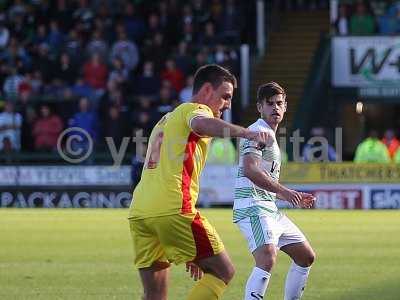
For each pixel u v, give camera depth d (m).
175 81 72.00
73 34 77.06
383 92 73.94
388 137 68.88
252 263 34.50
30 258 36.00
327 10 81.31
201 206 63.50
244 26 77.62
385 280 30.62
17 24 79.94
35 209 61.47
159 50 74.44
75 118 67.56
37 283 30.00
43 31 78.12
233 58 72.12
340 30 74.94
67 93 71.62
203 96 19.95
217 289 19.78
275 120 23.73
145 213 19.80
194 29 76.69
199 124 18.64
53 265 34.03
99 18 78.69
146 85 72.62
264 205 23.67
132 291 28.48
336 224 49.31
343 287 29.31
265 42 79.81
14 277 31.23
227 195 63.34
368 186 63.56
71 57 74.75
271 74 77.69
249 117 73.12
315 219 52.25
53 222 49.91
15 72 75.31
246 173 22.83
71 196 66.19
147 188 19.95
